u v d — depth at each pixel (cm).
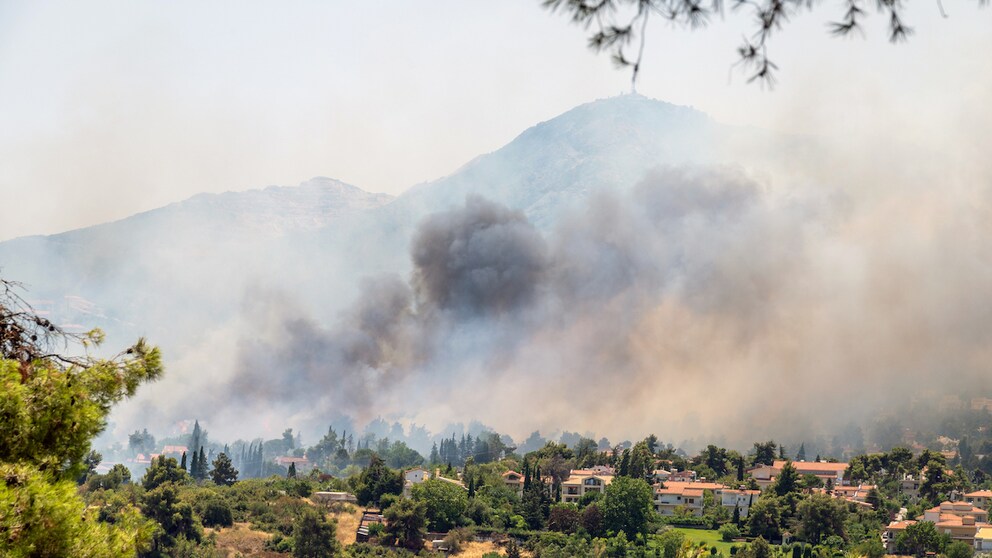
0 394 2386
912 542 17975
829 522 18838
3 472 2319
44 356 2586
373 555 17375
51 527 2306
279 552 17162
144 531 2623
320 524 16900
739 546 18062
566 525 19250
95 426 2552
